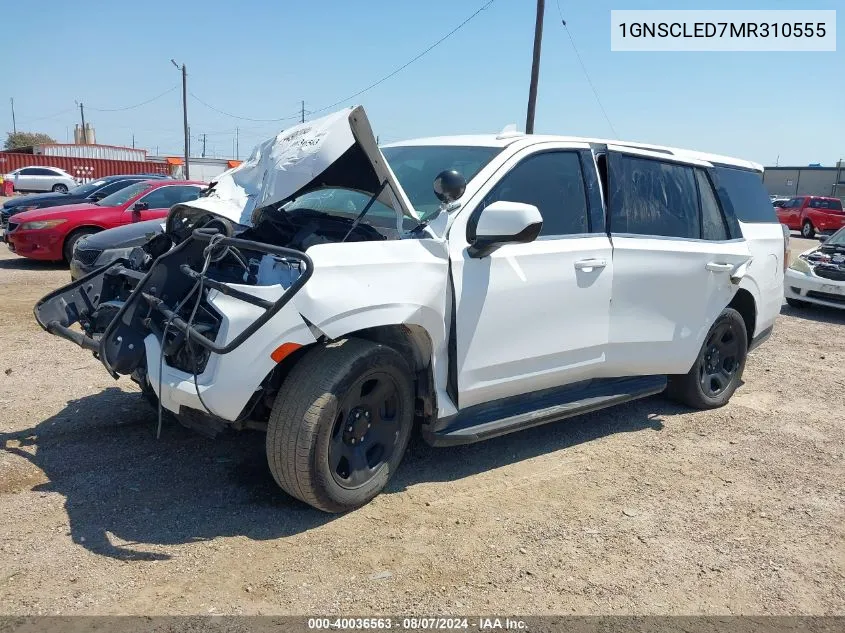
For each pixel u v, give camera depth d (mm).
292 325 3275
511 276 4062
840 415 5938
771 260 6141
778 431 5449
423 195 4230
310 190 4074
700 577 3391
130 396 5266
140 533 3414
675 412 5746
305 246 3777
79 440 4441
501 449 4750
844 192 55625
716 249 5320
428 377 3893
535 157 4371
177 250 3654
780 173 58625
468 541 3547
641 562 3479
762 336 6312
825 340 9180
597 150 4750
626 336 4762
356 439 3670
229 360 3260
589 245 4461
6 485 3807
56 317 4227
